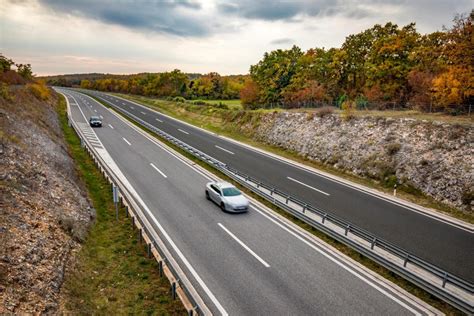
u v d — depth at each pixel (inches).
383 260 483.8
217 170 1022.4
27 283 350.0
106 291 413.4
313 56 2367.1
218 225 624.4
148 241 542.9
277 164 1143.0
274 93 2244.1
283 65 2250.2
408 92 1552.7
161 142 1384.1
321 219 669.9
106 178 837.8
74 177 777.6
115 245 534.0
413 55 1509.6
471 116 1023.0
